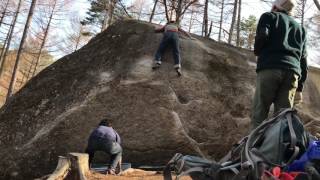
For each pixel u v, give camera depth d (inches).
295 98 208.5
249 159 115.7
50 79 456.4
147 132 397.4
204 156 405.4
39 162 381.1
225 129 423.2
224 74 465.1
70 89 430.3
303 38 199.5
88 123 396.8
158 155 394.6
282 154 117.5
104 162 384.2
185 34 490.9
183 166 131.1
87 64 459.2
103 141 327.0
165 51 450.6
